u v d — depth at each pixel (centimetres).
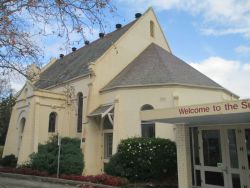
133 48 2991
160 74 2464
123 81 2491
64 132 2855
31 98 2842
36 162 2377
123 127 2338
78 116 2786
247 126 1338
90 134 2528
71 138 2625
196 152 1518
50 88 3219
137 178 1975
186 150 1525
